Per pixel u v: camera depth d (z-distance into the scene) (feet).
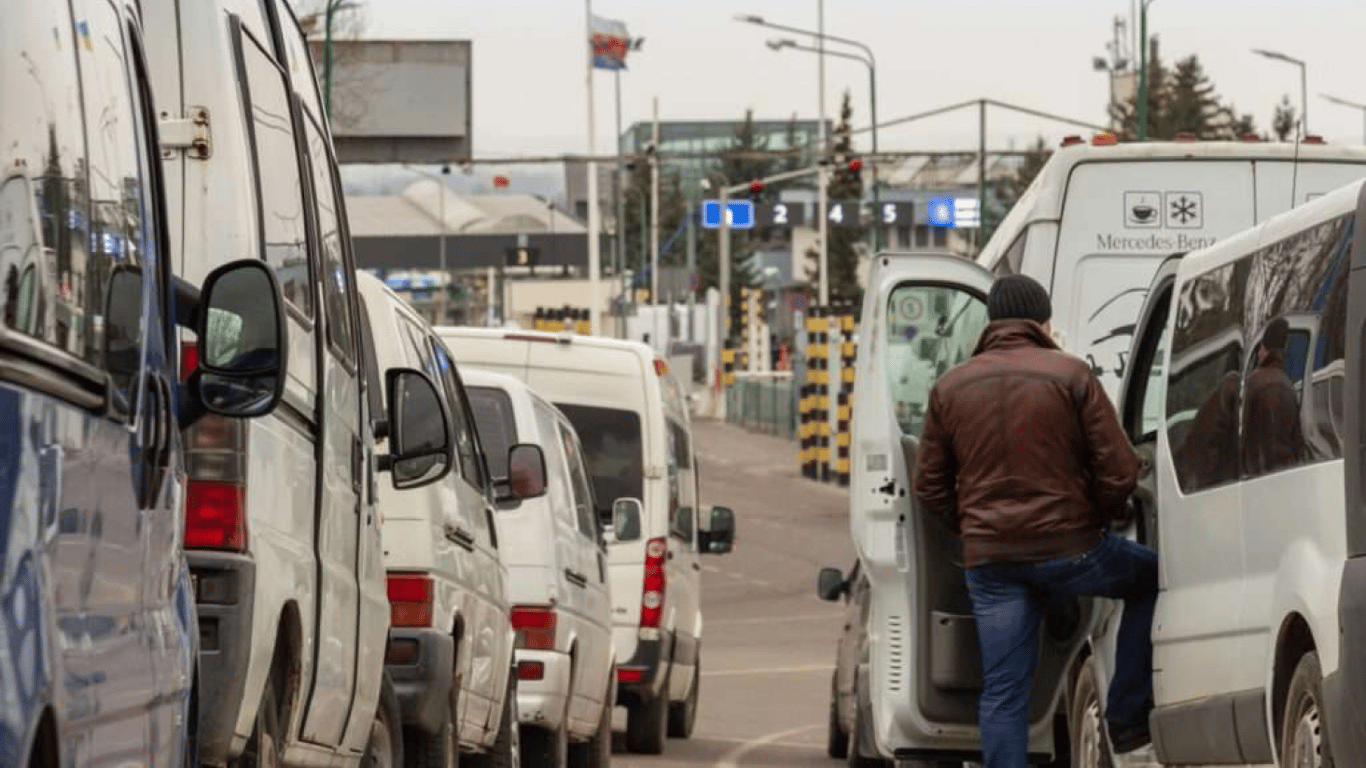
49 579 28.14
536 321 510.99
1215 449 61.26
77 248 30.68
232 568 42.32
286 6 52.80
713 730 143.74
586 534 100.01
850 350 428.97
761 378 561.84
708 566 314.55
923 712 71.77
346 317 55.31
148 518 34.63
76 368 29.96
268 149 46.80
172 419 36.81
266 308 39.88
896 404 73.92
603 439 126.31
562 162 371.35
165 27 43.65
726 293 584.81
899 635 71.97
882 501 71.92
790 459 479.00
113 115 34.04
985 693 67.87
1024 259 102.53
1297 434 55.01
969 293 73.41
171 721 35.83
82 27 32.32
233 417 39.99
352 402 55.06
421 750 68.64
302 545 47.91
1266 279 58.08
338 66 387.34
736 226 475.72
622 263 633.61
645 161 364.38
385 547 66.90
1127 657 67.67
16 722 26.20
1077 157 101.30
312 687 48.75
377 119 388.98
